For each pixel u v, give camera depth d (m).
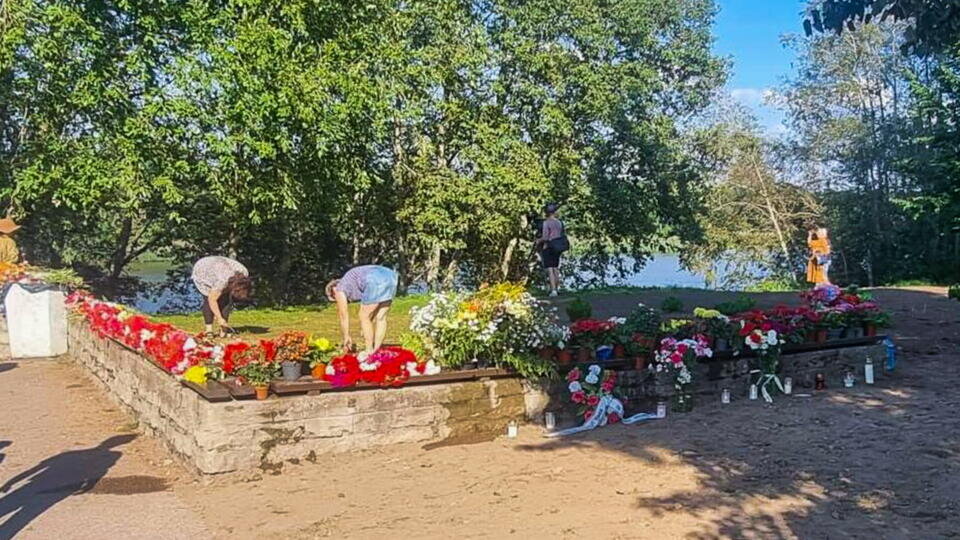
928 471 5.73
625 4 26.61
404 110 22.48
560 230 16.69
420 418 6.91
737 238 35.88
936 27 4.16
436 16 23.92
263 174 18.55
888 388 8.78
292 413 6.37
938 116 23.98
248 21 17.48
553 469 6.13
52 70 16.61
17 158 19.08
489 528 4.93
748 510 5.08
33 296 12.75
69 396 9.76
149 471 6.52
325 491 5.78
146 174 17.00
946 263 30.11
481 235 25.22
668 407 7.98
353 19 20.30
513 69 25.61
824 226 34.19
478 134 24.34
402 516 5.22
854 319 9.41
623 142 27.81
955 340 11.59
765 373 8.52
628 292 18.59
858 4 4.18
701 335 8.28
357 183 20.39
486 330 7.29
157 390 7.41
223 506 5.54
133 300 27.62
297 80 17.44
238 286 11.27
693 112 31.61
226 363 6.38
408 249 27.77
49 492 5.97
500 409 7.30
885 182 32.88
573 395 7.59
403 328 12.55
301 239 27.28
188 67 16.62
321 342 6.93
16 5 16.06
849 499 5.23
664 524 4.88
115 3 16.94
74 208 17.98
